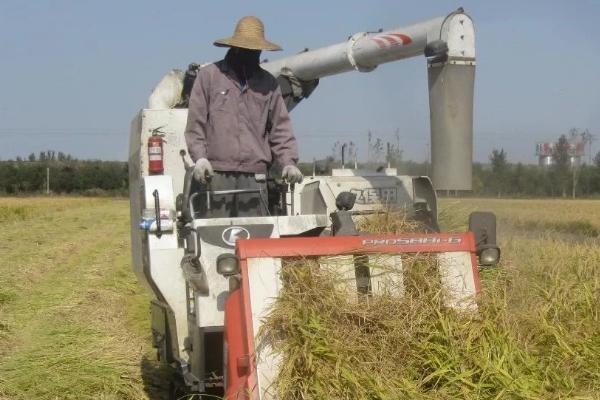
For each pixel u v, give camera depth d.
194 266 5.14
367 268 4.58
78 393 7.07
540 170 52.44
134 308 11.72
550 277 6.88
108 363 8.02
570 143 52.97
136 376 7.57
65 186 90.69
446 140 5.92
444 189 5.95
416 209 6.84
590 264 9.04
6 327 10.15
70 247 22.61
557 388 4.39
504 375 4.25
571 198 52.62
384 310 4.41
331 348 4.14
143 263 6.30
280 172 6.13
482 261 4.79
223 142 5.78
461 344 4.40
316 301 4.33
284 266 4.41
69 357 8.27
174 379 6.50
